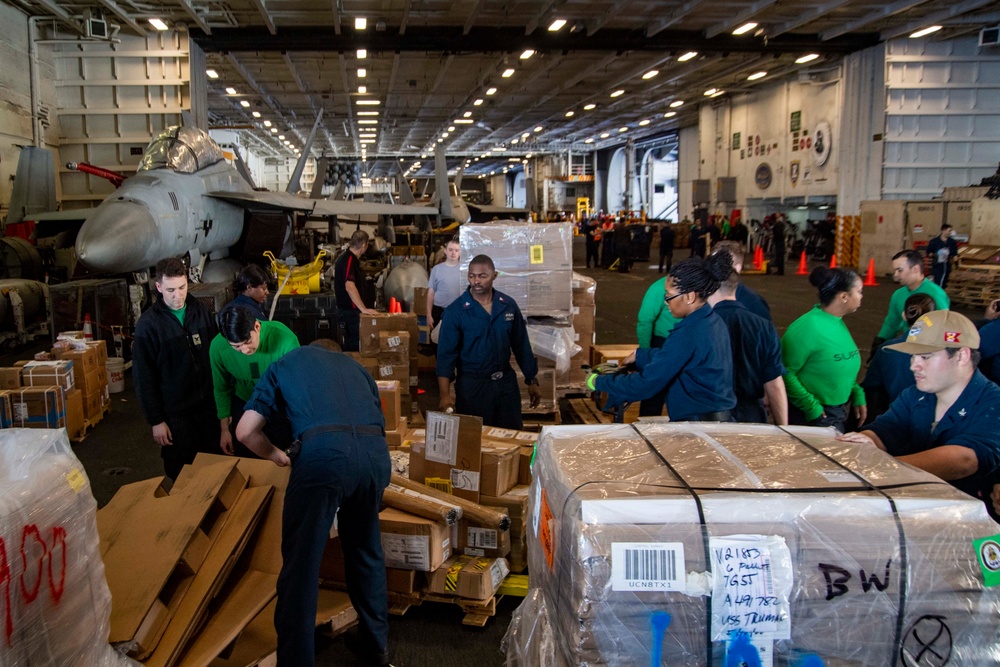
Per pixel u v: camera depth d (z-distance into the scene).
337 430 2.84
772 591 1.66
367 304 9.19
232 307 3.34
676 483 1.85
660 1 16.34
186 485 3.24
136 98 17.48
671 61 22.55
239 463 3.64
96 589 2.20
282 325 3.93
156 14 16.08
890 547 1.68
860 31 20.58
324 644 3.29
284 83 25.36
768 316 4.80
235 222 11.91
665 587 1.63
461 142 47.22
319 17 17.03
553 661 1.84
